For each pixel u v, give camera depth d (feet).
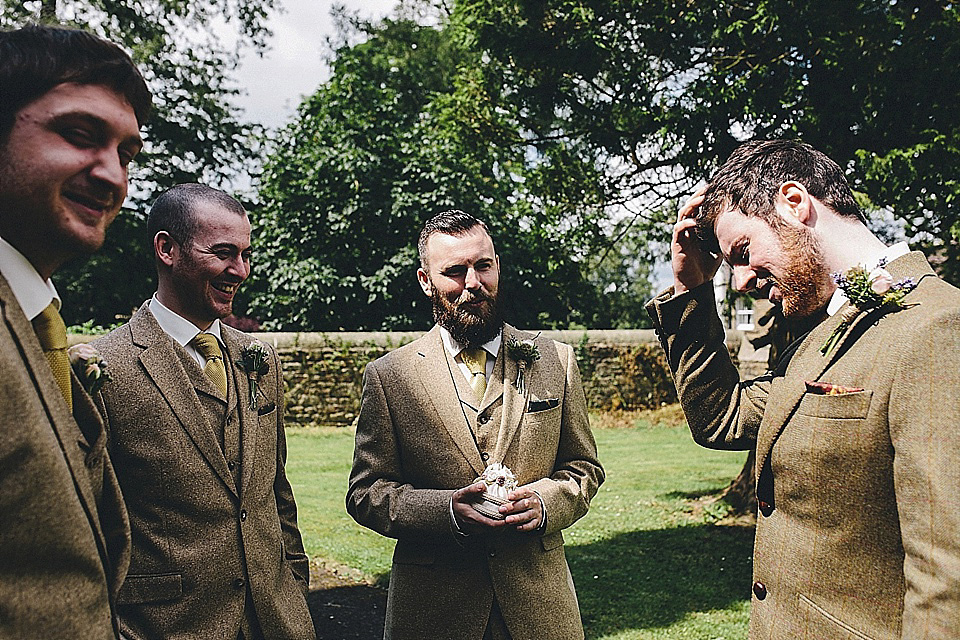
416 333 41.34
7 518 3.00
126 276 53.93
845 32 15.67
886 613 4.32
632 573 15.55
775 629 4.81
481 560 6.96
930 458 3.84
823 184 5.05
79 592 3.22
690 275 6.45
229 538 6.19
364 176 51.96
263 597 6.34
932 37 15.52
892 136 16.14
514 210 23.66
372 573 16.07
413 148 53.06
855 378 4.49
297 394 39.58
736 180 5.30
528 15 18.76
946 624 3.58
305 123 56.54
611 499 22.53
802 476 4.70
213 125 51.98
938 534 3.70
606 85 19.43
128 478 5.95
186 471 6.06
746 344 44.32
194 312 6.68
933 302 4.35
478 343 7.50
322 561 16.80
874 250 4.92
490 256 7.49
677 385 6.55
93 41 3.64
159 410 6.08
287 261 52.13
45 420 3.21
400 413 7.48
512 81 20.58
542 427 7.34
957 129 15.11
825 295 5.09
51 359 3.74
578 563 16.30
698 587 14.62
